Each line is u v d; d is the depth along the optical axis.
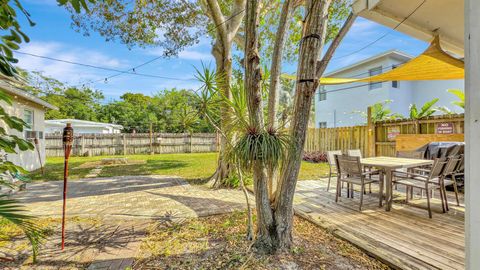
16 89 5.54
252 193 4.66
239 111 2.29
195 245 2.46
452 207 3.51
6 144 1.50
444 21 3.25
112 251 2.36
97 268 2.06
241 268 2.01
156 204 3.92
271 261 2.10
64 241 2.59
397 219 3.07
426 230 2.71
